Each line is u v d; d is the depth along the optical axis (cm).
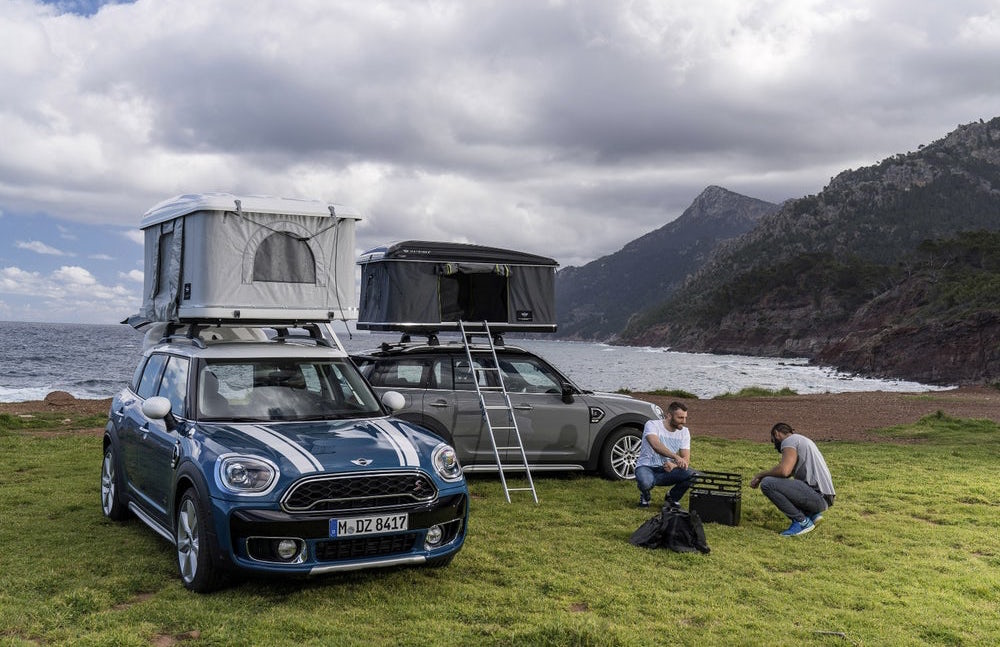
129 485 699
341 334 754
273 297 688
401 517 522
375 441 557
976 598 564
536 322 986
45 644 435
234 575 527
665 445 834
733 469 1120
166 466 593
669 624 490
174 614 483
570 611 515
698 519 679
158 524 619
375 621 482
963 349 10406
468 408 941
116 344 12119
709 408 2294
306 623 470
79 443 1284
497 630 470
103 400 2248
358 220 729
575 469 991
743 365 13288
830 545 705
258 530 492
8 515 769
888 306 15338
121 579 552
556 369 998
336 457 524
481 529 726
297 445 535
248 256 674
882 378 11081
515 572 594
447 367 954
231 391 620
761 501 909
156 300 763
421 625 473
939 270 15525
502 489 928
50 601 500
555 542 688
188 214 679
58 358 7362
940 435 1630
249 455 517
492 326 965
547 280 993
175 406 632
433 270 941
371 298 977
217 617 479
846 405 2439
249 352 657
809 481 765
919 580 602
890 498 925
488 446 949
